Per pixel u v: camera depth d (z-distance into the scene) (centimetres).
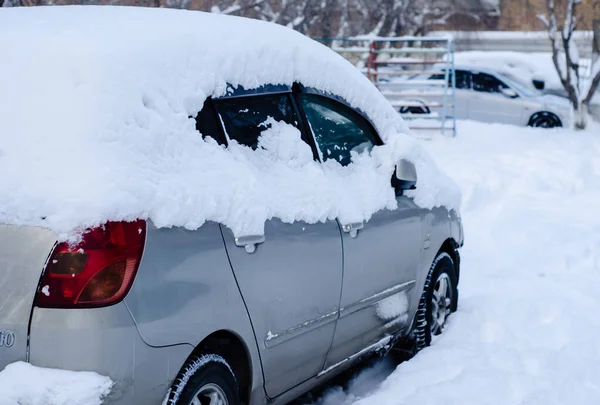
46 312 327
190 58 405
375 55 1980
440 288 632
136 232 342
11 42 384
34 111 354
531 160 1387
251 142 435
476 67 2264
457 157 1428
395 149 547
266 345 414
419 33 2481
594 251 912
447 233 632
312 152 480
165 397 354
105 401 328
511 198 1148
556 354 592
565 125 2147
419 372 552
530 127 2047
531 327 670
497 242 970
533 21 3278
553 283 809
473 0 3070
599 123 2105
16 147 347
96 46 376
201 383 374
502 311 697
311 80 492
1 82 367
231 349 408
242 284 394
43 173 339
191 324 362
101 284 331
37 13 442
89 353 326
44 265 329
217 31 437
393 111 588
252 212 400
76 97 355
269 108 456
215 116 413
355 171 521
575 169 1314
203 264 371
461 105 2239
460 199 658
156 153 363
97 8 464
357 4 2348
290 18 1975
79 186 335
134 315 337
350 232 484
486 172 1262
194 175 378
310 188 455
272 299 415
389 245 532
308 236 445
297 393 464
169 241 355
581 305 734
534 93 2233
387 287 534
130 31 398
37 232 331
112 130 350
